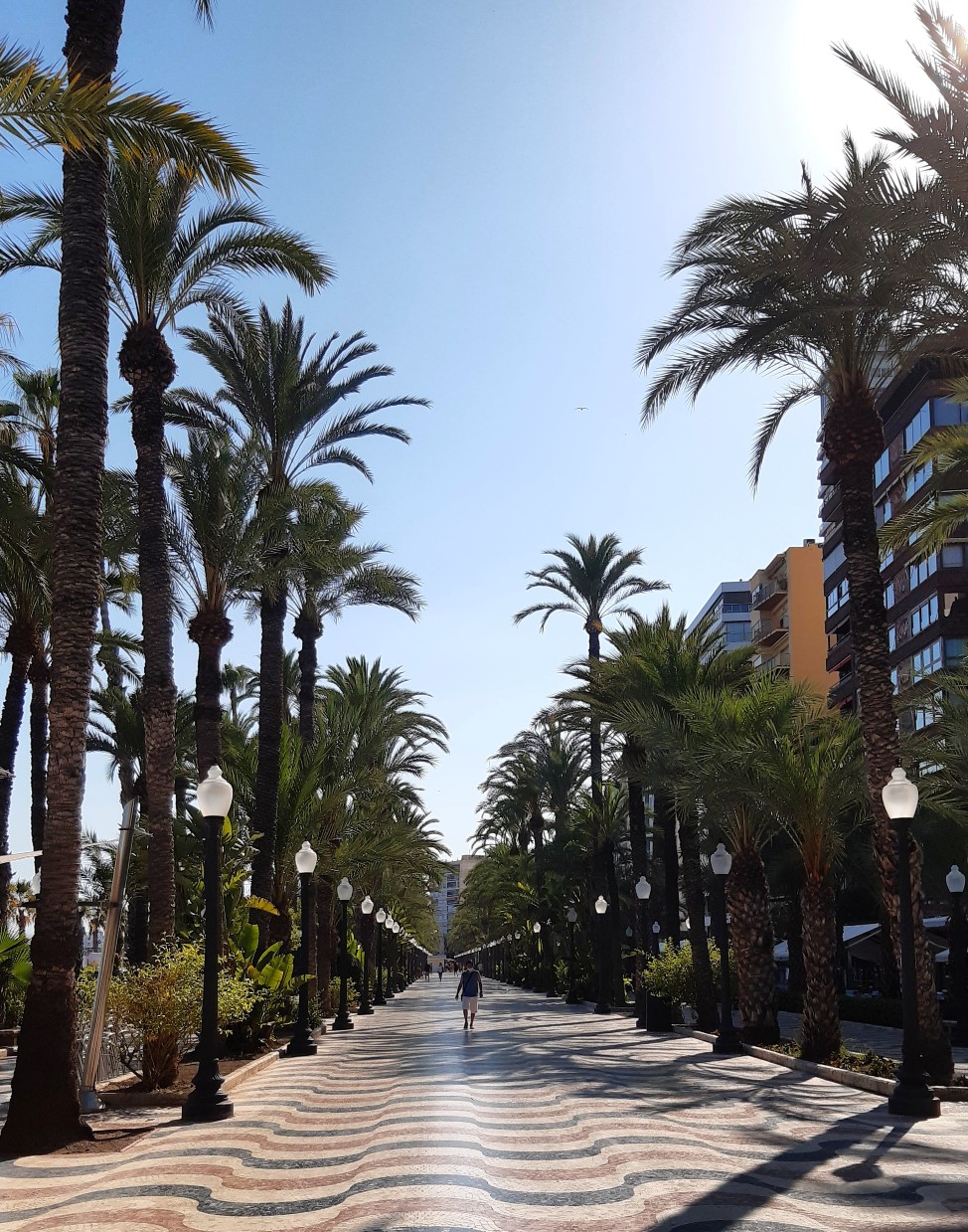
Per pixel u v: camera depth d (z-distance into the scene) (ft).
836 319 58.13
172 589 74.28
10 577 73.10
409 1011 147.43
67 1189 29.53
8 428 79.15
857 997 108.27
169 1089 49.65
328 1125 40.83
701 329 62.80
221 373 89.15
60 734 38.93
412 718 143.54
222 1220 25.52
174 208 66.28
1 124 31.01
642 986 102.94
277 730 87.51
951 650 147.13
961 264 53.47
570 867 174.91
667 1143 35.06
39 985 37.14
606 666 98.22
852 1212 25.98
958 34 49.39
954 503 66.64
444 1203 25.98
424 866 179.01
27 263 67.10
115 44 44.29
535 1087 50.57
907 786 47.03
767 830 82.58
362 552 100.83
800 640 249.14
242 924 82.43
